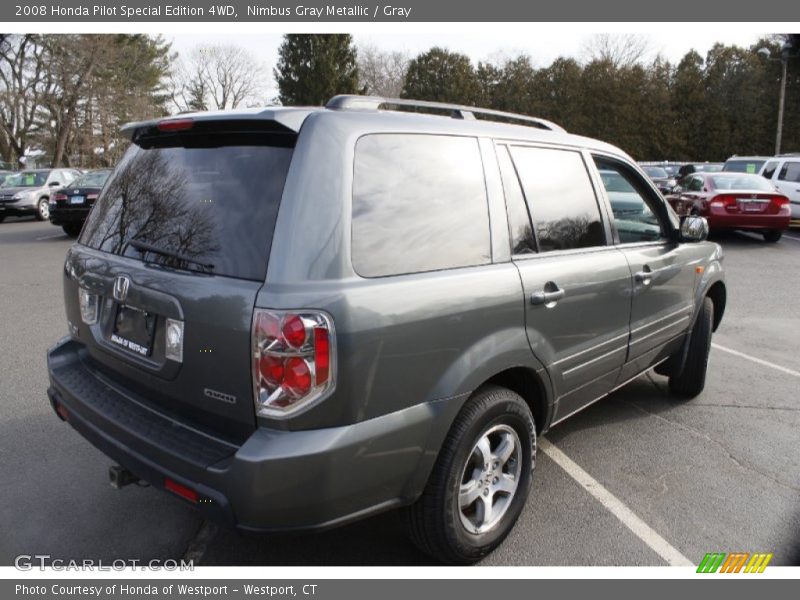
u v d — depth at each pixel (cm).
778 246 1281
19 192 1869
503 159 281
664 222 402
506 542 288
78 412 264
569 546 286
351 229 214
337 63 4456
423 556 277
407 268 228
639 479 348
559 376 298
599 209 337
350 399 206
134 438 232
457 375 238
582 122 4534
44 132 4109
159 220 246
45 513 306
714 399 469
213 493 207
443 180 251
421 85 4997
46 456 360
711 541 292
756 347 609
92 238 287
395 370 218
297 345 198
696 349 446
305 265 203
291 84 4453
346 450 206
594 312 317
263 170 220
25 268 997
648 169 2077
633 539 292
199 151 246
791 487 341
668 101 4525
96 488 328
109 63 3672
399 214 231
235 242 215
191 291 219
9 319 669
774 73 4325
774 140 4397
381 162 231
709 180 1346
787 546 289
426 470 235
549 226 299
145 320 242
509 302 260
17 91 3656
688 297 421
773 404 460
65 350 306
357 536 292
